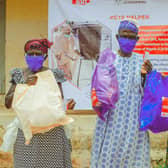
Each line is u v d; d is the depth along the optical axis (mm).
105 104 4555
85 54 6500
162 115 4699
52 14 6516
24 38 6785
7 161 6777
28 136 4605
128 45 4656
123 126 4656
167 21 6258
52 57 6570
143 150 4750
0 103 6902
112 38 6414
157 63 6305
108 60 4699
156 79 4766
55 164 4797
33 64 4742
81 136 6703
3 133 6859
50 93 4695
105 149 4672
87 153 6707
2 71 6996
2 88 6980
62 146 4844
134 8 6316
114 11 6371
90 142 6695
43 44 4773
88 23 6441
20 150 4816
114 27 6395
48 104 4637
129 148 4684
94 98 4617
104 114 4621
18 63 6820
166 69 6289
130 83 4676
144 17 6297
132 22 4680
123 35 4664
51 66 6590
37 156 4750
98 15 6414
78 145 6719
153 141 6664
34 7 6734
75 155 6734
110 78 4625
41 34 6750
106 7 6387
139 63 4758
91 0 6410
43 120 4602
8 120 6859
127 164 4703
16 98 4648
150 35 6297
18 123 4805
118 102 4648
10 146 4918
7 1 6766
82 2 6434
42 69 4867
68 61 6551
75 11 6457
